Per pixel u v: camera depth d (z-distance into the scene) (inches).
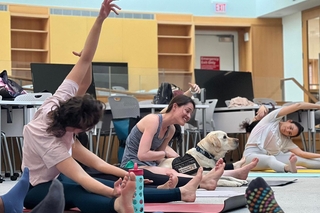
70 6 421.1
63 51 413.4
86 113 86.6
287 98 362.0
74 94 98.6
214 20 454.3
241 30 475.2
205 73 330.3
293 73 456.1
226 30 474.3
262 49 465.1
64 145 92.6
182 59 458.0
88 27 419.8
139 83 307.6
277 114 211.6
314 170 209.8
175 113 135.8
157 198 100.4
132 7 435.5
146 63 434.9
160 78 315.0
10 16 401.7
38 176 94.3
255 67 463.5
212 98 330.6
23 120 214.5
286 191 134.3
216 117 289.4
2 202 78.9
